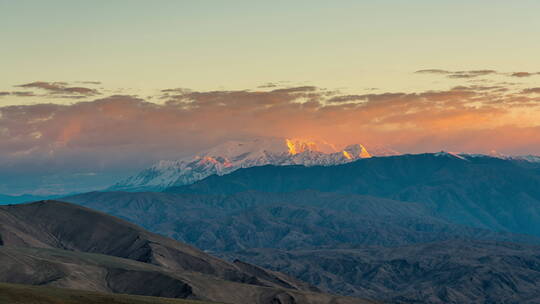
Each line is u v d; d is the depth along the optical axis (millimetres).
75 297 186750
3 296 172875
